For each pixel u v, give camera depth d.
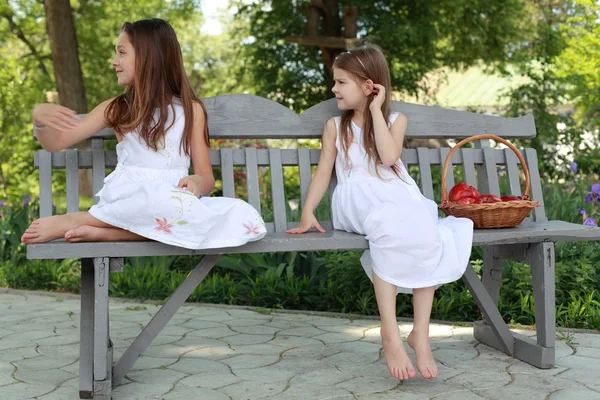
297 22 12.02
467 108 12.52
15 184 15.27
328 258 4.26
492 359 2.78
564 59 13.97
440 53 13.09
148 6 16.14
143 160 2.54
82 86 11.91
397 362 2.35
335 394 2.36
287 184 10.32
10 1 15.34
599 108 9.38
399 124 2.85
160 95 2.53
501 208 2.67
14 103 15.23
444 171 2.87
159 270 4.63
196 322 3.58
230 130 2.97
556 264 3.67
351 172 2.82
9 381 2.54
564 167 8.52
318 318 3.67
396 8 11.62
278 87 12.42
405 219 2.40
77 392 2.42
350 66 2.78
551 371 2.61
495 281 3.00
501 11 12.19
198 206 2.29
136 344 2.45
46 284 4.76
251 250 2.41
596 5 14.38
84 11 14.70
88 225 2.32
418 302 2.44
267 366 2.72
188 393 2.38
